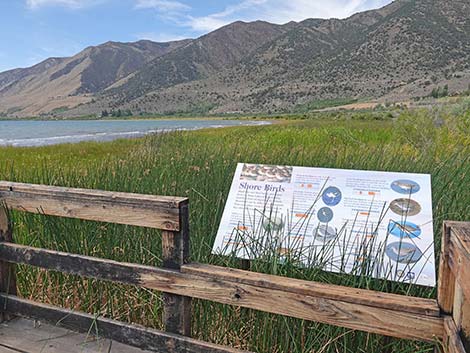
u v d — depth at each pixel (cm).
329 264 172
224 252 184
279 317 175
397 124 812
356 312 131
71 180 317
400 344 168
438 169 301
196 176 325
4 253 194
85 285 224
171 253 158
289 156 426
